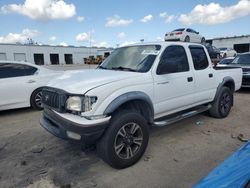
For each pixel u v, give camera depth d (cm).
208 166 348
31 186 308
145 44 450
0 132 509
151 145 427
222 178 211
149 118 390
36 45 5041
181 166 350
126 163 345
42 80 682
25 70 670
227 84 600
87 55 5800
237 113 631
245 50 4234
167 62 418
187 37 2006
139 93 357
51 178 325
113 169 346
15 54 4791
